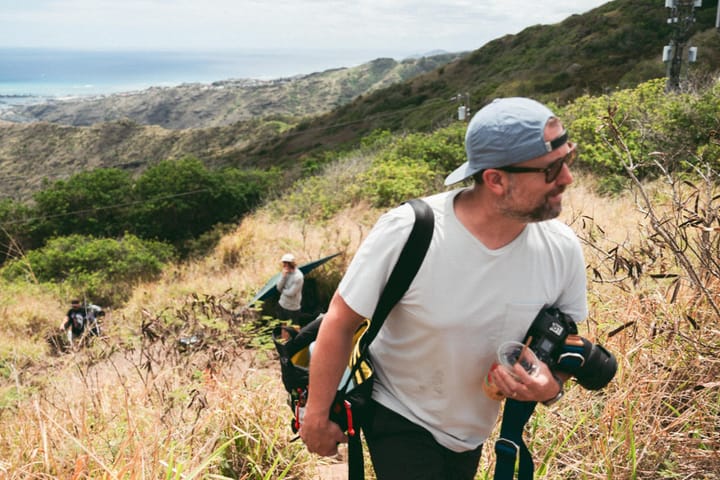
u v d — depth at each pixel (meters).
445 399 1.54
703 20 44.06
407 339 1.51
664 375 2.30
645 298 2.65
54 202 30.00
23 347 7.44
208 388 2.94
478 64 71.38
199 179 29.23
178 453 2.35
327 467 2.81
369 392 1.57
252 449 2.60
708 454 2.02
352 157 21.22
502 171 1.31
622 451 2.13
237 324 4.20
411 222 1.41
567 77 47.75
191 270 14.03
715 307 2.20
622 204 7.13
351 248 9.67
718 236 2.47
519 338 1.47
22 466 2.19
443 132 17.62
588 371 1.46
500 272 1.41
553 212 1.34
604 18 56.34
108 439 2.46
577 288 1.55
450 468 1.64
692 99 10.55
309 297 8.50
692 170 5.04
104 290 14.95
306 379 1.68
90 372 3.45
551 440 2.29
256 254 12.00
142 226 28.83
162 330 3.58
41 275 17.48
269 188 28.67
